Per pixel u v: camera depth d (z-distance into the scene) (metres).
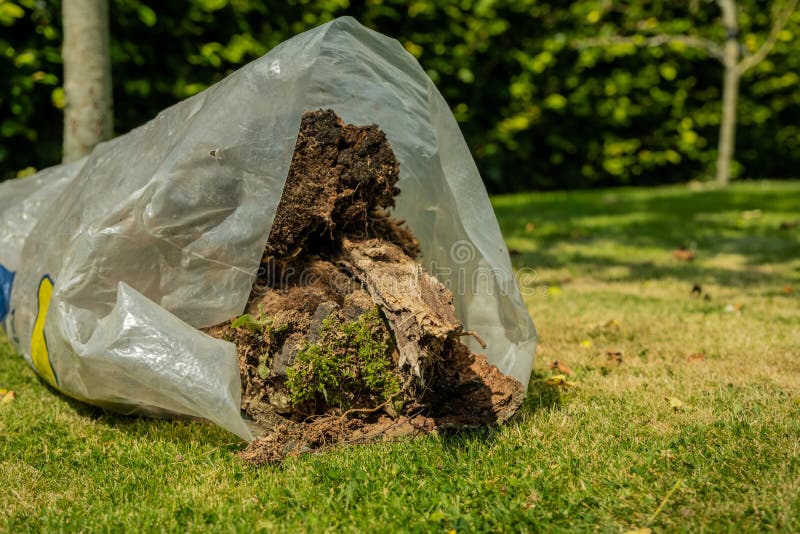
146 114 7.57
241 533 2.04
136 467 2.50
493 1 9.93
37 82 6.76
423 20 9.52
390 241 3.21
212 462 2.50
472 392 2.89
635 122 13.52
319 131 2.93
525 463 2.42
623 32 12.70
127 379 2.53
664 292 5.09
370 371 2.71
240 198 2.62
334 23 2.67
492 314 3.19
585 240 7.37
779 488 2.19
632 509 2.13
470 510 2.15
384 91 3.06
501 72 10.95
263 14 7.88
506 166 12.24
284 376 2.64
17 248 3.51
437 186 3.18
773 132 15.85
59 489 2.35
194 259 2.64
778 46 14.64
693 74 14.21
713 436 2.60
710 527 2.03
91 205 2.78
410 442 2.63
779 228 8.09
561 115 12.29
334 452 2.57
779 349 3.70
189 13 7.18
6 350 3.94
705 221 8.66
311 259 3.02
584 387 3.22
